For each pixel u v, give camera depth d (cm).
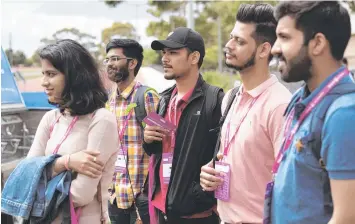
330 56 134
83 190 183
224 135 204
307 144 131
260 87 194
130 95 321
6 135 355
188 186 242
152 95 313
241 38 197
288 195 135
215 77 1562
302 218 132
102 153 190
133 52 328
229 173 194
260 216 187
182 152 245
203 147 242
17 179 188
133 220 316
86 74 195
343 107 124
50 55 190
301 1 133
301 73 137
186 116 249
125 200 311
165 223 260
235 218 191
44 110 387
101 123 193
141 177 310
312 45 133
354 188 121
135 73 334
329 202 130
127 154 312
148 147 266
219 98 248
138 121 311
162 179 260
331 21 131
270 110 186
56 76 192
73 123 196
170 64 255
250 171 189
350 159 122
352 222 122
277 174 143
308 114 134
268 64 197
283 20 138
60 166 186
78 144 193
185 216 247
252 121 190
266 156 188
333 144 123
